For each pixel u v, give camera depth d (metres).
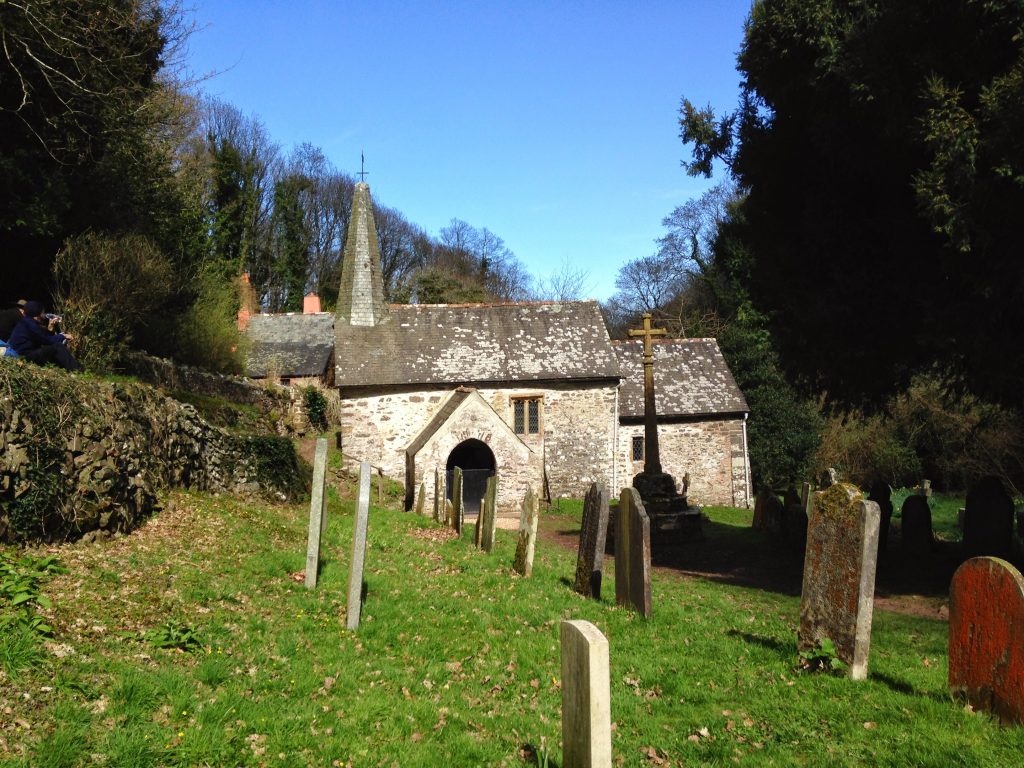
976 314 10.42
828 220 12.61
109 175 16.20
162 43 17.12
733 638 7.66
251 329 40.38
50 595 6.18
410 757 4.60
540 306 30.27
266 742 4.57
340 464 26.09
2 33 12.08
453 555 11.98
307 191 55.06
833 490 6.48
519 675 6.39
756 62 13.41
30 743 4.02
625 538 8.95
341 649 6.53
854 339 12.96
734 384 31.33
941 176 9.66
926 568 13.05
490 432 23.27
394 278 60.62
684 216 50.62
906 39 10.27
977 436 25.31
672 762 4.79
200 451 13.38
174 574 7.76
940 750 4.69
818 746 4.90
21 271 15.41
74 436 8.69
